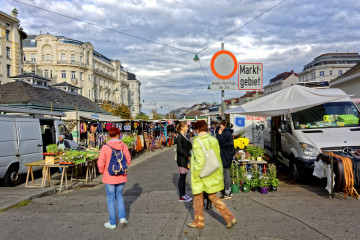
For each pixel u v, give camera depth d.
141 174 10.49
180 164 5.93
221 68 7.76
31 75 25.05
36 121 9.88
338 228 4.07
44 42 57.59
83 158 8.52
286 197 5.94
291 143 8.16
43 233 4.23
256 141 12.99
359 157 5.96
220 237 3.89
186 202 5.94
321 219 4.46
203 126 4.26
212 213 5.03
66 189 7.96
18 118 8.99
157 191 7.22
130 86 100.88
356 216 4.56
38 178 10.20
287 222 4.38
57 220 4.86
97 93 68.31
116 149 4.48
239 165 7.02
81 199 6.57
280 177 9.06
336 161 5.73
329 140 7.14
